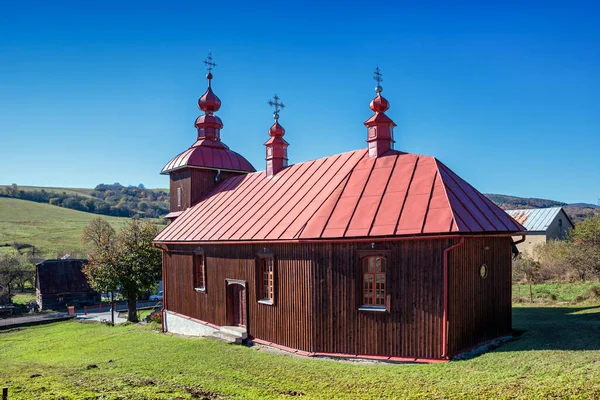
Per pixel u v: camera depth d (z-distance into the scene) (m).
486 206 17.72
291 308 18.34
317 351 17.31
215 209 25.55
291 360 16.50
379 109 20.55
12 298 59.22
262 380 13.55
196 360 17.23
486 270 16.70
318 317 17.36
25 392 11.95
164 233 27.38
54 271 54.69
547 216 50.38
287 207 20.56
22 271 59.12
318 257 17.47
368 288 16.61
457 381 11.67
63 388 12.52
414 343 15.48
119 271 35.97
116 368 16.62
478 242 16.47
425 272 15.42
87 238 75.88
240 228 21.39
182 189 30.20
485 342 16.27
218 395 11.73
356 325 16.56
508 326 17.50
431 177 17.09
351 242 16.72
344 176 19.80
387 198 17.28
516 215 52.84
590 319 18.19
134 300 37.75
